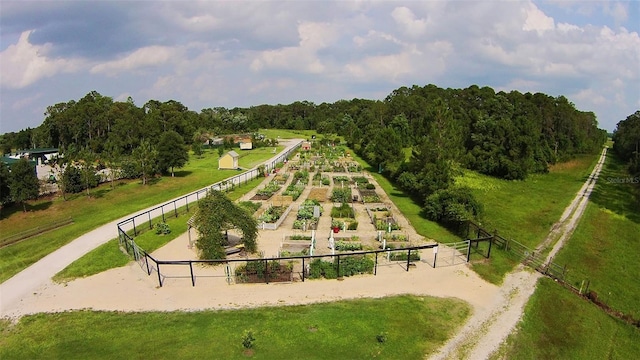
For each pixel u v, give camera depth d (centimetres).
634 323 2266
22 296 2291
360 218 3794
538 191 5531
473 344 1875
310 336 1862
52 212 4122
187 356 1717
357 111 16200
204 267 2627
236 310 2094
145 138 9706
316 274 2459
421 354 1780
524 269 2725
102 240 3203
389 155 6388
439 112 4662
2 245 3166
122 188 5181
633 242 3588
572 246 3350
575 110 9712
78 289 2355
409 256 2638
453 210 3350
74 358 1720
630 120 9425
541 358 1852
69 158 5012
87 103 10412
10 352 1775
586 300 2433
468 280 2503
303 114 19950
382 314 2059
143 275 2523
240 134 13850
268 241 3112
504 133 6569
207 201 2712
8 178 3981
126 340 1841
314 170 6825
